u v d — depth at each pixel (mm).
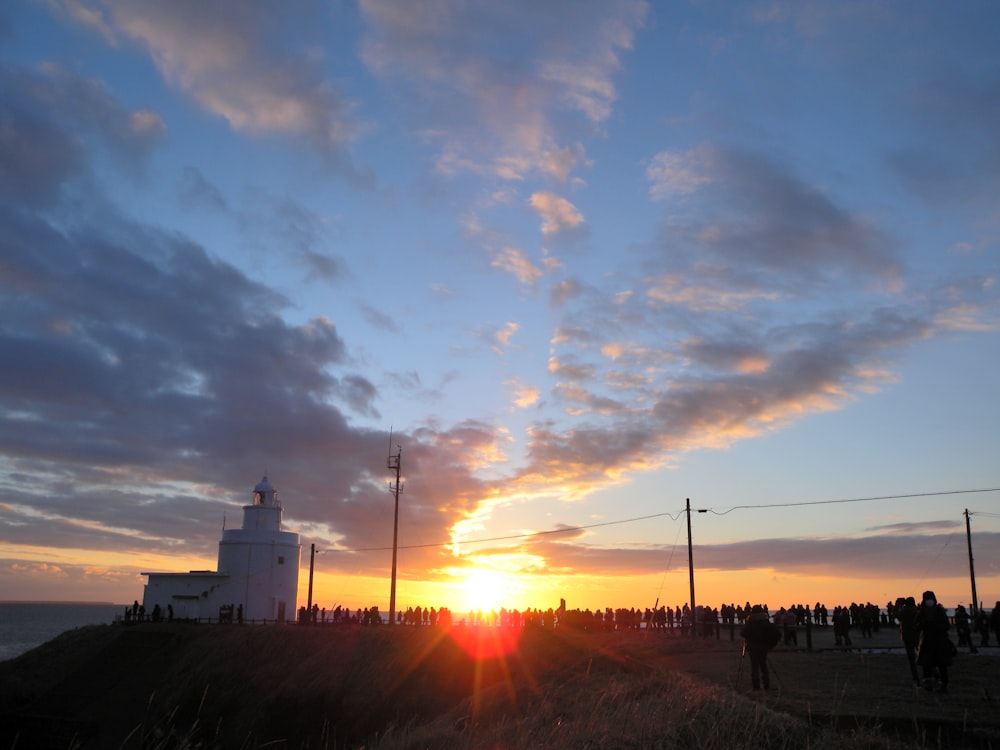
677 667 26734
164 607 81125
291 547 84188
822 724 13992
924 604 18078
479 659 42406
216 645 58875
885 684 19531
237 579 80812
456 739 17688
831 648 33594
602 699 15031
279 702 46188
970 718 14227
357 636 52875
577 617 52562
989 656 27156
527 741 14523
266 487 85875
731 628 41969
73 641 69688
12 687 59375
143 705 54031
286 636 56594
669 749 12281
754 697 17281
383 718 40719
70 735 45312
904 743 12469
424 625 61281
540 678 29500
